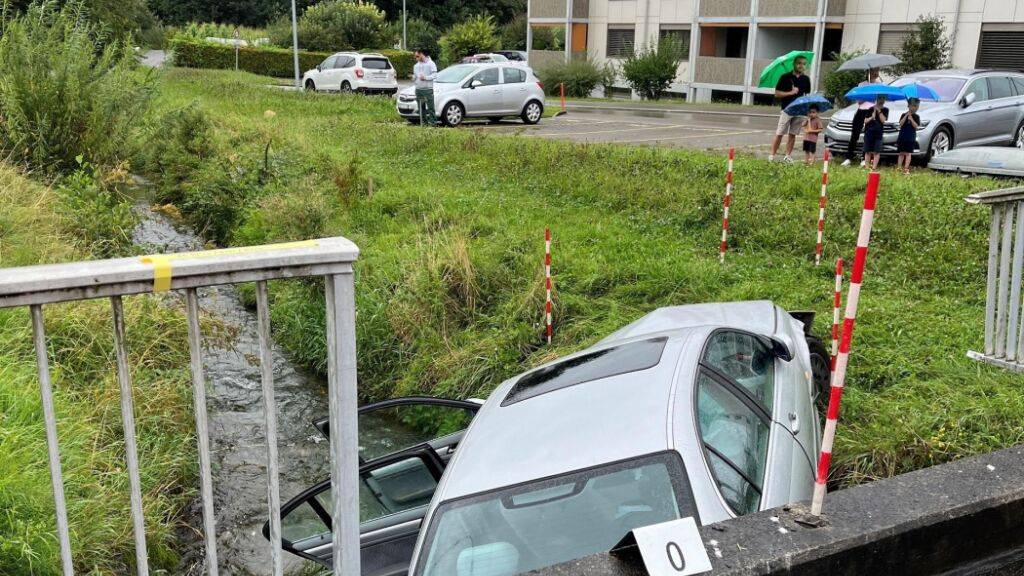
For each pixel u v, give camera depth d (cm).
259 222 1198
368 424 616
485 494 321
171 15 6875
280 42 4825
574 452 328
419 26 5806
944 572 315
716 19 3300
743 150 1712
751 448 361
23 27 1341
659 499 299
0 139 1285
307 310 955
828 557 284
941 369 615
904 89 1367
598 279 909
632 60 3409
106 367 702
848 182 1203
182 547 572
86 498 512
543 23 3928
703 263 934
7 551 433
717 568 267
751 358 437
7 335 673
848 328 288
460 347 844
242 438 727
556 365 432
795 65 1526
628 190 1250
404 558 411
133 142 1512
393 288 956
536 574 263
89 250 977
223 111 2242
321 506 435
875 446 521
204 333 820
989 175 1275
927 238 960
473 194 1321
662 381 360
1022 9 2517
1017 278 509
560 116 2595
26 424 540
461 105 2180
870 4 2898
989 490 323
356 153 1602
